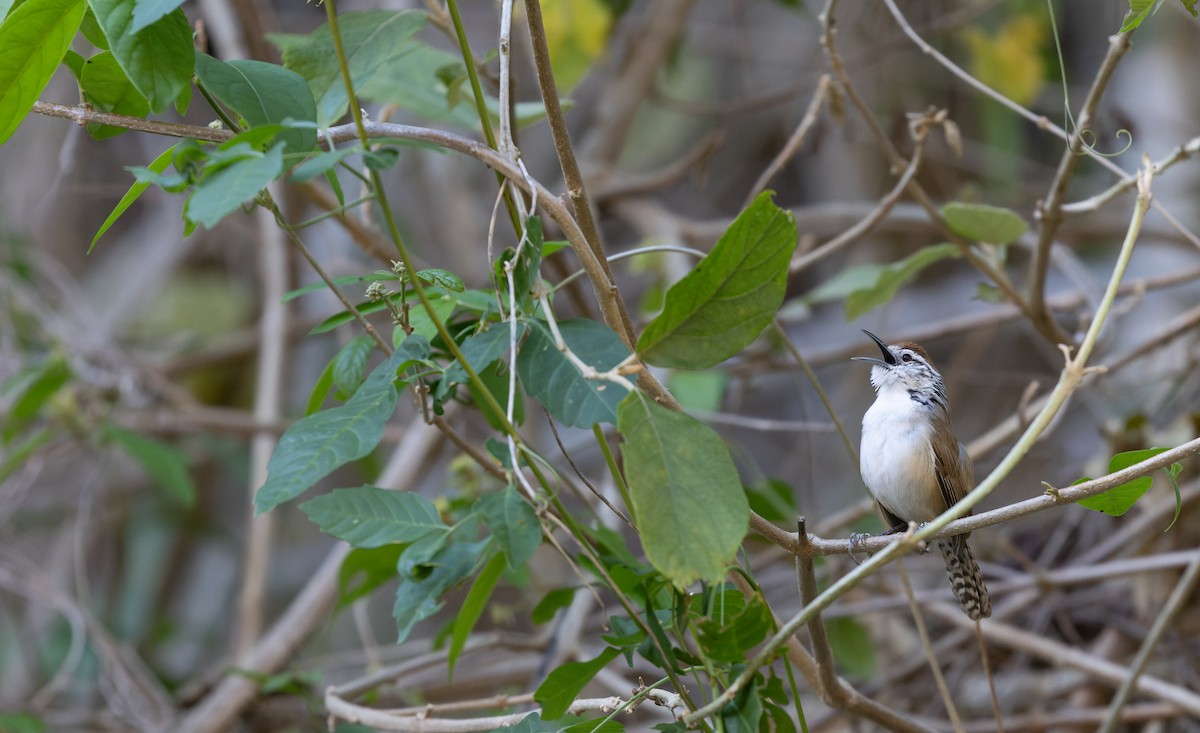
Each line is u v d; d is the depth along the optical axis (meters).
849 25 15.54
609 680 9.03
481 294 5.85
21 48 4.81
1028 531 12.90
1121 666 10.70
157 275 17.61
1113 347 14.36
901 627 12.85
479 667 11.78
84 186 12.80
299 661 11.00
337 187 4.92
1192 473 10.80
